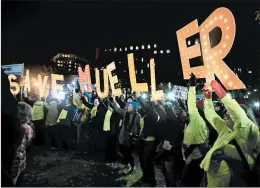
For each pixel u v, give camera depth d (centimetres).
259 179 257
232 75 294
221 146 266
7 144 232
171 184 334
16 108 236
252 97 312
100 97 465
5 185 221
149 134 351
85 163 415
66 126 488
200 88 321
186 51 334
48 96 502
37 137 489
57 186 335
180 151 337
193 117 320
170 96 358
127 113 404
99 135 447
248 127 256
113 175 371
